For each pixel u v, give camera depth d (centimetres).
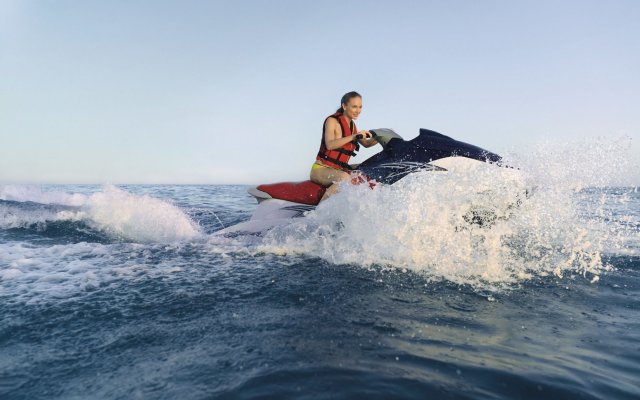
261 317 241
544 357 193
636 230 524
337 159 496
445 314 249
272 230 467
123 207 609
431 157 420
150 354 193
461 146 422
